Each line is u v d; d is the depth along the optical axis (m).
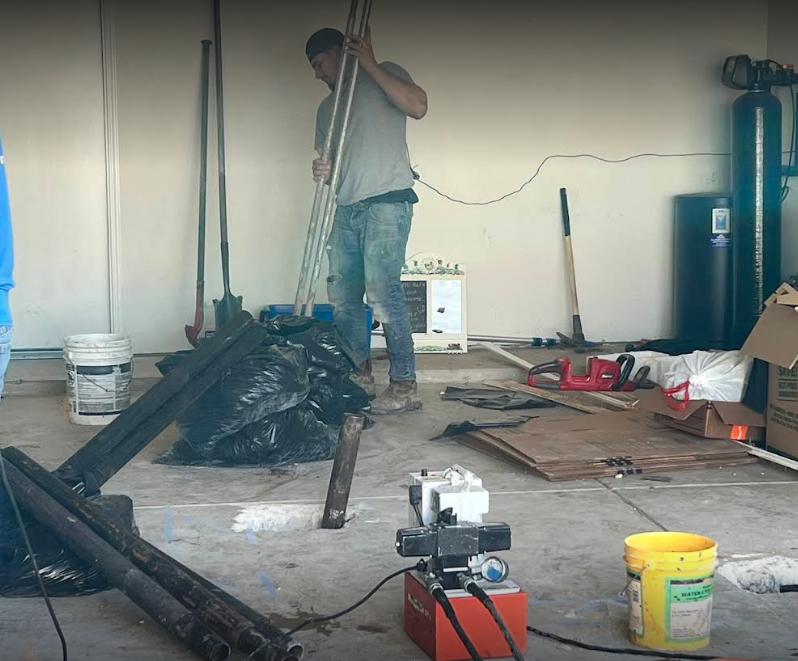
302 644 2.41
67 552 2.78
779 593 2.83
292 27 6.57
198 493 3.70
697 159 7.14
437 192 6.91
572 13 6.91
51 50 6.34
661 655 2.34
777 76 6.44
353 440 3.31
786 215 6.74
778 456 4.04
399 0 6.74
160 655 2.35
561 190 6.98
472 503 2.38
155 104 6.47
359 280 5.29
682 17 7.02
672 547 2.51
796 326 3.95
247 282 6.70
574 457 3.96
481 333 7.01
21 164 6.39
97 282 6.56
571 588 2.75
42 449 4.44
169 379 3.64
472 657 2.14
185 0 6.43
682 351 6.33
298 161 6.65
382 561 2.98
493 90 6.89
